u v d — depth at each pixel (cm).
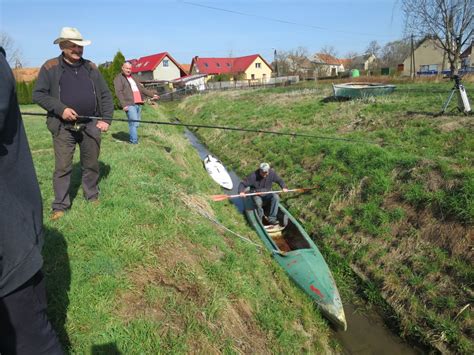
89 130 509
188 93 3994
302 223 898
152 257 470
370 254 716
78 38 457
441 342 532
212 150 1670
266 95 2489
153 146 1105
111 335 356
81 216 515
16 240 185
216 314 441
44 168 739
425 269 624
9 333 196
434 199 700
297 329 549
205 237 582
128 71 1020
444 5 2792
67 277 400
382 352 553
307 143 1215
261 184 911
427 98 1502
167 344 376
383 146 1029
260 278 613
